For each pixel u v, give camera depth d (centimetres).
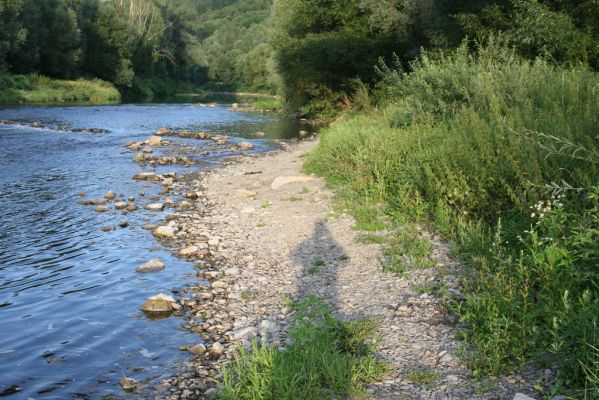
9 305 717
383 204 1076
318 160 1531
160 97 7338
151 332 642
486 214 847
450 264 753
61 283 795
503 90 1202
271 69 5562
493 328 534
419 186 1007
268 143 2378
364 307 660
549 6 1617
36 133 2511
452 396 462
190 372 550
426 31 2355
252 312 688
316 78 3494
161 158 1886
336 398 464
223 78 11581
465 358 517
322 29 3725
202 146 2252
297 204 1193
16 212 1186
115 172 1680
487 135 962
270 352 516
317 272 799
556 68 1382
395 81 1911
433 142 1148
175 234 1037
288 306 689
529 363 493
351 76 3416
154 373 548
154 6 8550
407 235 882
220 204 1270
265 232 1020
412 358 530
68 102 4791
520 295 575
